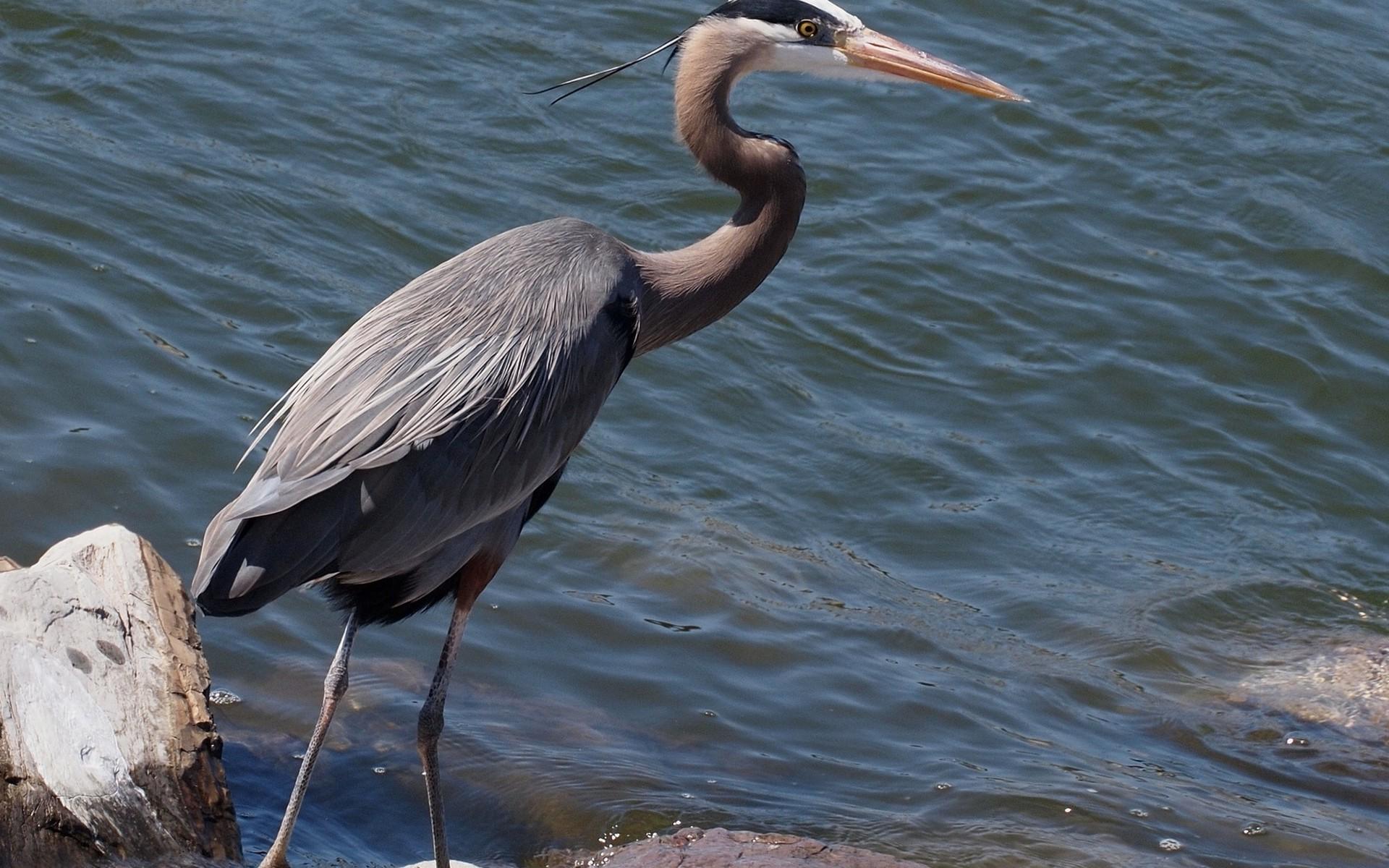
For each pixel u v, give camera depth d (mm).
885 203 17891
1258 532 14234
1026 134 19203
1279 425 15578
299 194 16344
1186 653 12648
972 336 16219
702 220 17172
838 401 15180
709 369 15266
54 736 8516
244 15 19266
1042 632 12703
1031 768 10945
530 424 8656
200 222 15617
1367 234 18219
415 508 8328
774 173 9703
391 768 10117
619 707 11109
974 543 13664
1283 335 16703
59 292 14133
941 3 21250
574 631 11852
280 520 8062
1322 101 20094
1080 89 19906
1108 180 18641
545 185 17266
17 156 15883
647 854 9203
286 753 10078
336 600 8938
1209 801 10812
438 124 17875
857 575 13078
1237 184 18750
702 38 9766
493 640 11617
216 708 10352
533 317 8727
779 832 9852
